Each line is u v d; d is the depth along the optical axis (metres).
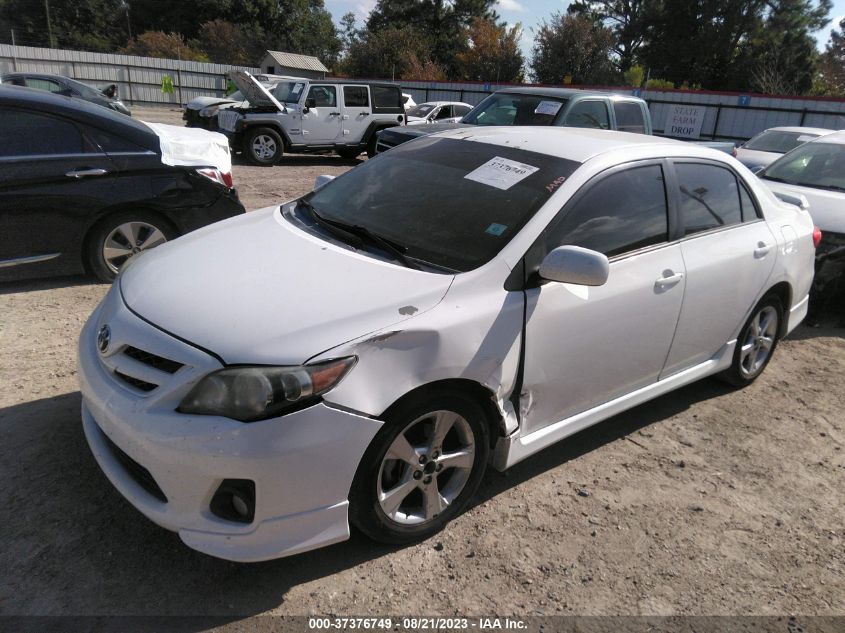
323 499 2.35
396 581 2.56
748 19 43.84
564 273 2.71
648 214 3.40
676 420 4.07
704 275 3.64
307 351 2.29
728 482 3.43
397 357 2.43
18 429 3.31
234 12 59.97
